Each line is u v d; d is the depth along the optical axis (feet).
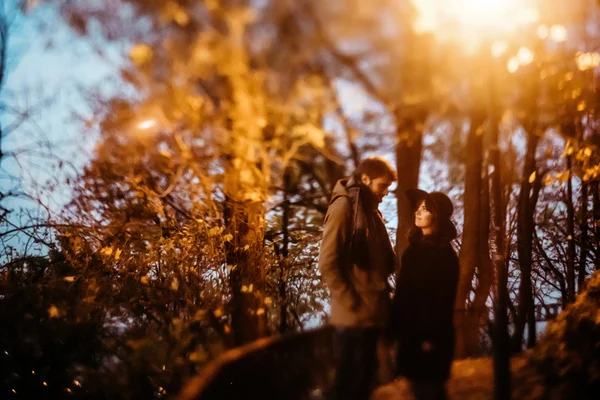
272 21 12.17
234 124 12.77
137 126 13.41
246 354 11.54
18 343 14.34
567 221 18.21
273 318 17.19
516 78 13.56
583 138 15.71
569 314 14.17
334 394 12.25
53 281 16.02
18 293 15.08
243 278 15.29
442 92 12.18
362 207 12.75
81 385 14.56
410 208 16.03
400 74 12.25
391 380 14.30
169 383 13.98
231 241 15.52
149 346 13.84
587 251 18.71
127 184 15.94
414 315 12.31
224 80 12.66
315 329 12.60
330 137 14.08
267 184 14.28
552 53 13.50
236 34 11.52
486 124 14.35
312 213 18.89
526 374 12.73
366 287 12.41
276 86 12.43
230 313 15.33
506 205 16.72
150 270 16.08
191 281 15.66
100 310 15.21
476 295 15.38
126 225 16.51
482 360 14.87
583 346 13.07
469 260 15.15
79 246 16.28
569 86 13.93
